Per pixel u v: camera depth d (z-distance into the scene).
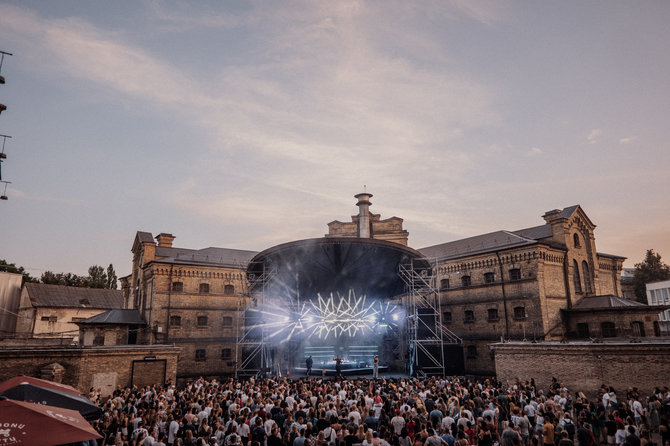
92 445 12.09
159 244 51.06
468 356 40.91
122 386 29.17
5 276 55.84
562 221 40.78
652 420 18.55
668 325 43.75
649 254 65.25
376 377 32.88
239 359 43.97
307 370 35.31
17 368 25.14
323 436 11.48
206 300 43.88
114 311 43.59
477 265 41.88
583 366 24.78
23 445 7.59
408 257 36.12
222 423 15.26
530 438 17.38
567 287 39.16
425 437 11.53
